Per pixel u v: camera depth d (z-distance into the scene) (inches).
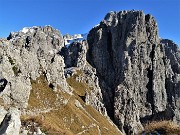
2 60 4485.7
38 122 2960.1
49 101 5556.1
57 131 3105.3
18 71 4837.6
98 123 7426.2
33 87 5383.9
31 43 7731.3
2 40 5128.0
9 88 4109.3
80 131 5816.9
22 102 4311.0
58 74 7185.0
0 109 2007.9
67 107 6053.2
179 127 2878.9
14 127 1859.0
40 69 6023.6
